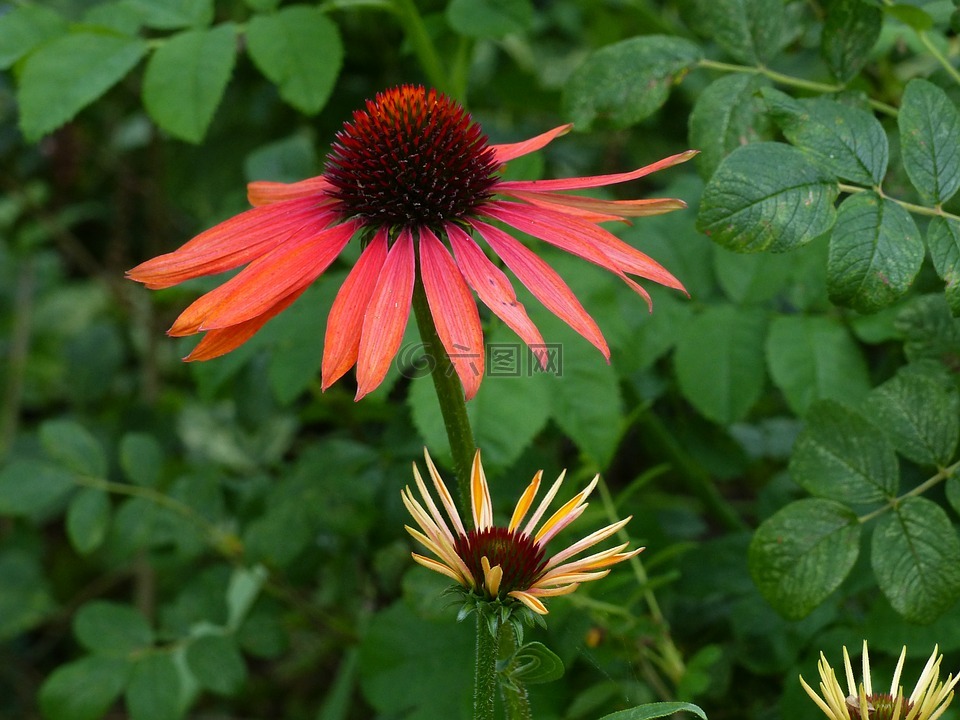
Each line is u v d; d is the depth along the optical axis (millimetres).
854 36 445
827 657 458
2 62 494
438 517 343
